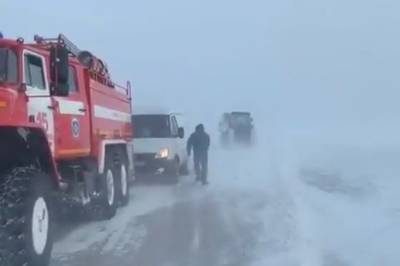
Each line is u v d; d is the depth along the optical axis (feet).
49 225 22.63
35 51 25.05
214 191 45.39
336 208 34.63
